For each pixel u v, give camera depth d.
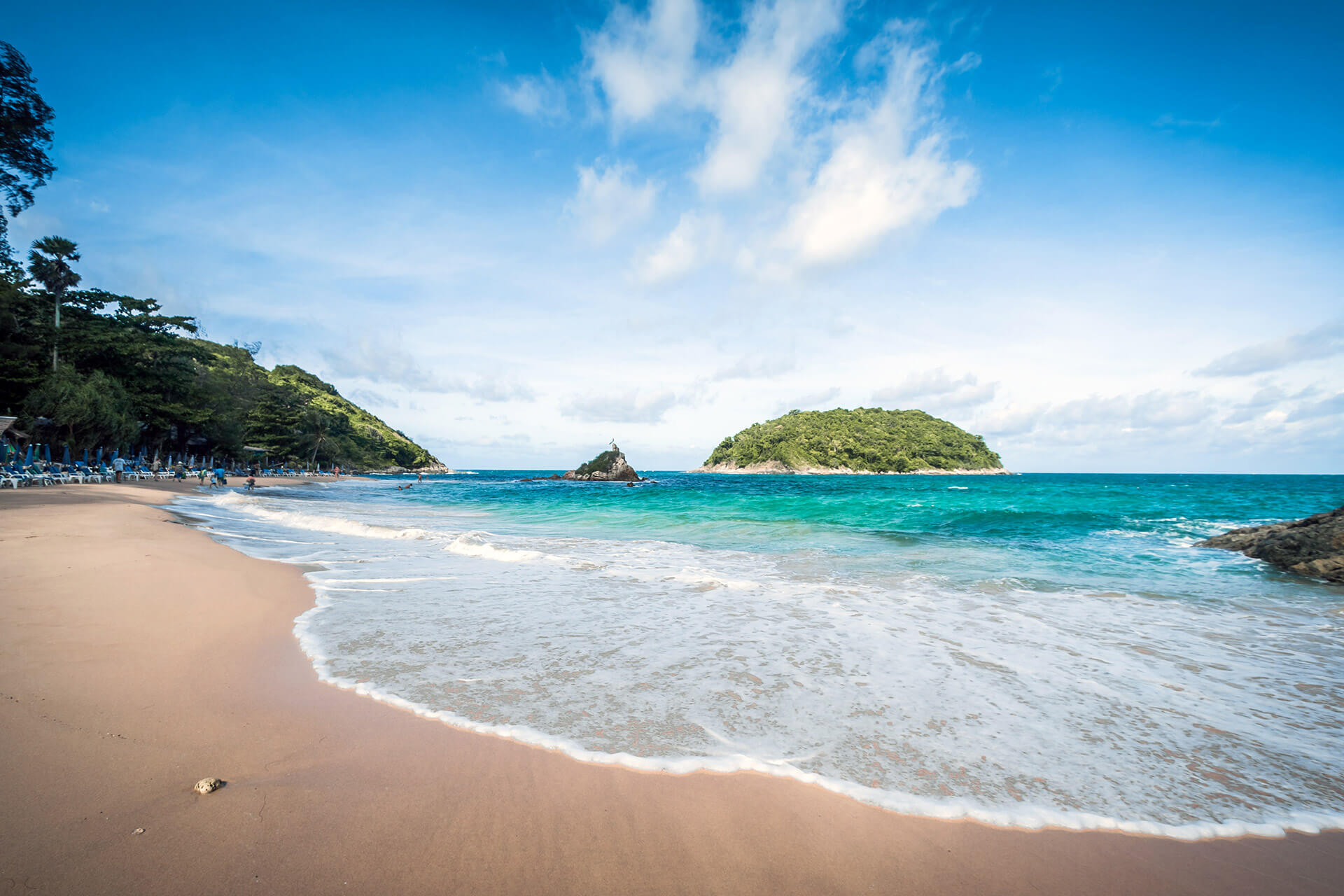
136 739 3.04
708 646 5.16
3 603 5.29
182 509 17.81
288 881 2.08
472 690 4.00
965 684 4.35
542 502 29.81
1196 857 2.48
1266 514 19.77
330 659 4.59
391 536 13.66
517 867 2.23
